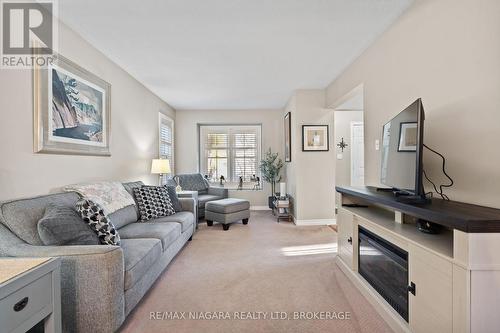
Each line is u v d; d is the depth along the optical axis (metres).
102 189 2.54
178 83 4.02
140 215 3.03
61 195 2.06
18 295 1.06
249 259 2.90
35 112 1.95
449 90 1.73
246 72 3.59
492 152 1.44
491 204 1.45
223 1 2.00
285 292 2.15
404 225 1.84
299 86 4.30
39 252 1.47
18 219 1.59
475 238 1.09
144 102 4.13
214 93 4.62
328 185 4.56
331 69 3.54
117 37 2.54
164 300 2.04
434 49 1.87
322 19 2.29
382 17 2.29
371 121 2.82
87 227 1.78
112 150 3.11
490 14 1.44
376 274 2.00
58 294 1.30
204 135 6.12
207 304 1.98
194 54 2.97
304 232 4.01
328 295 2.10
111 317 1.51
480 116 1.51
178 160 5.91
